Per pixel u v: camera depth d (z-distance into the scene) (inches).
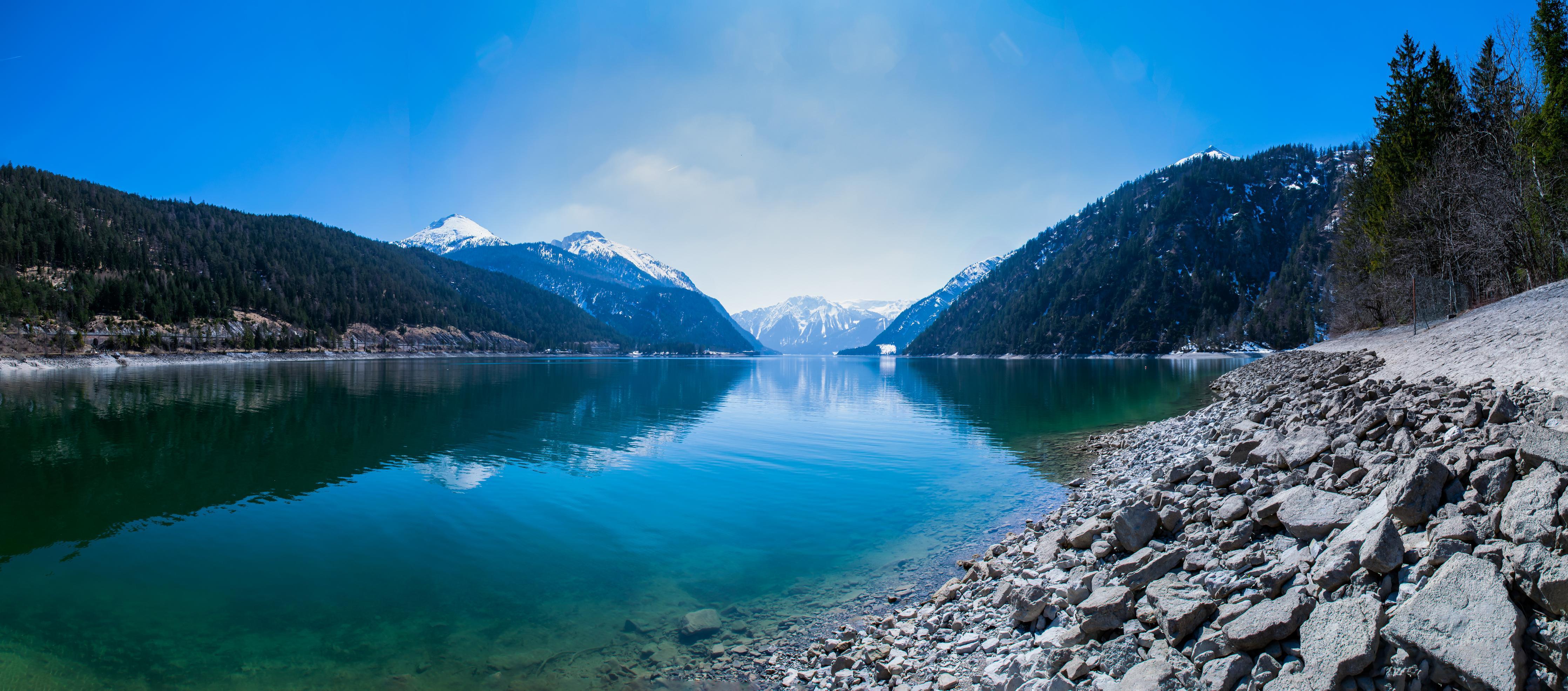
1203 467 491.5
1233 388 1753.2
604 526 605.3
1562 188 1417.3
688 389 2571.4
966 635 324.5
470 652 360.5
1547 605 183.2
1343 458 382.6
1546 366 516.1
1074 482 731.4
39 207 6697.8
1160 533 364.8
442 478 815.1
